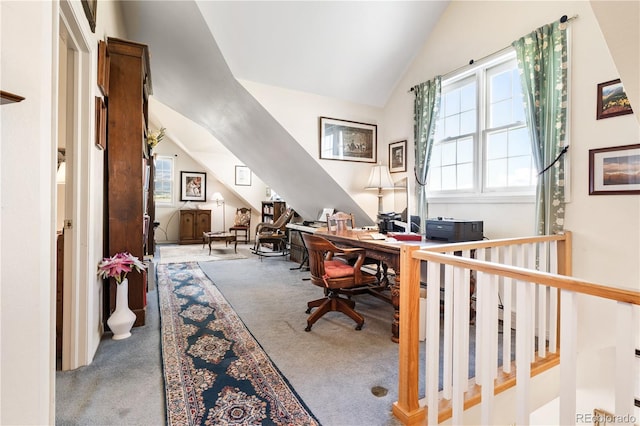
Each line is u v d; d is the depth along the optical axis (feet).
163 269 15.08
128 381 5.41
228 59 10.09
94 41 6.08
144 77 8.52
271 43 10.10
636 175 6.25
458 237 7.99
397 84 12.58
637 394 6.17
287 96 11.46
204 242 23.68
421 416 4.66
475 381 5.27
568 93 7.22
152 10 9.52
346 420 4.59
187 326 7.95
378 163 13.28
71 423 4.34
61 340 5.99
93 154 6.11
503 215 8.79
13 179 2.81
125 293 7.26
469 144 10.10
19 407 2.94
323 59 10.98
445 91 10.85
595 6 3.94
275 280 13.07
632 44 4.02
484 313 4.00
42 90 3.19
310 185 14.48
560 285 3.19
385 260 7.40
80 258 5.86
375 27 10.47
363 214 13.43
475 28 9.53
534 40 7.75
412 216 10.67
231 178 26.40
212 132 16.58
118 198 7.55
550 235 7.02
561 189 7.29
